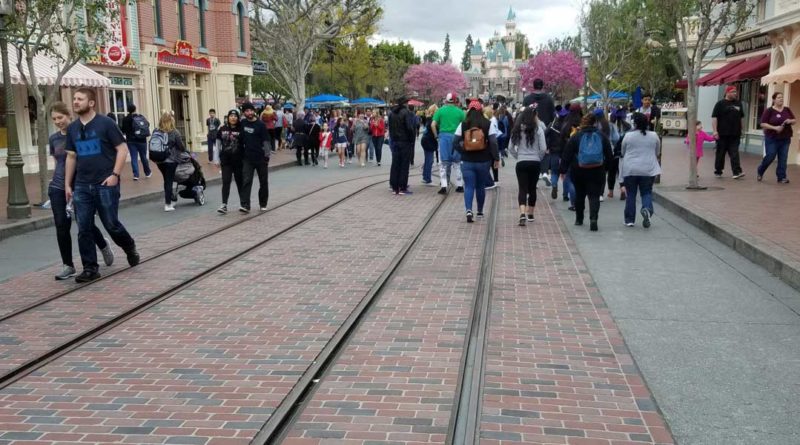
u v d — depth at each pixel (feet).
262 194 42.70
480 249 30.25
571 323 20.08
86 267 25.77
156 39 87.04
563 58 238.27
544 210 41.34
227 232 35.32
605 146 34.14
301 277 25.76
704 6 46.52
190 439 13.34
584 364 16.96
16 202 38.88
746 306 21.79
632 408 14.55
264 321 20.59
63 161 26.30
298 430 13.65
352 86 223.92
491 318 20.58
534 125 35.37
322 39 130.62
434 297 22.90
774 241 28.27
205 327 20.12
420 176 63.72
